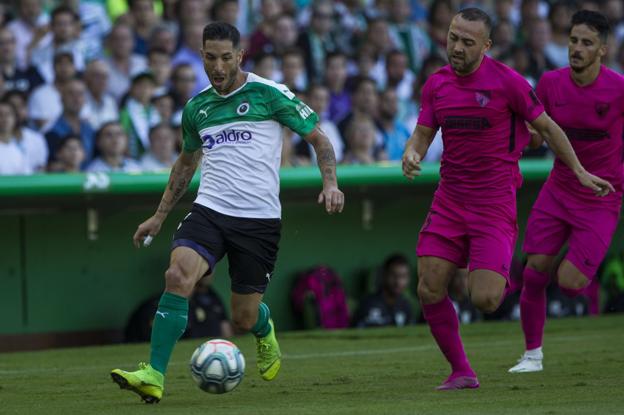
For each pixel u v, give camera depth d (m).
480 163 22.44
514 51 56.88
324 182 21.52
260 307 23.08
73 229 42.84
